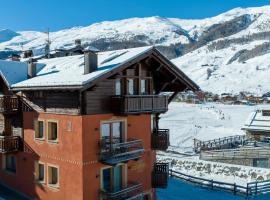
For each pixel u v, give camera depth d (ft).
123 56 78.18
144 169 86.74
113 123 79.25
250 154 143.13
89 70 72.59
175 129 212.23
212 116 268.62
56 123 79.92
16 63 89.71
